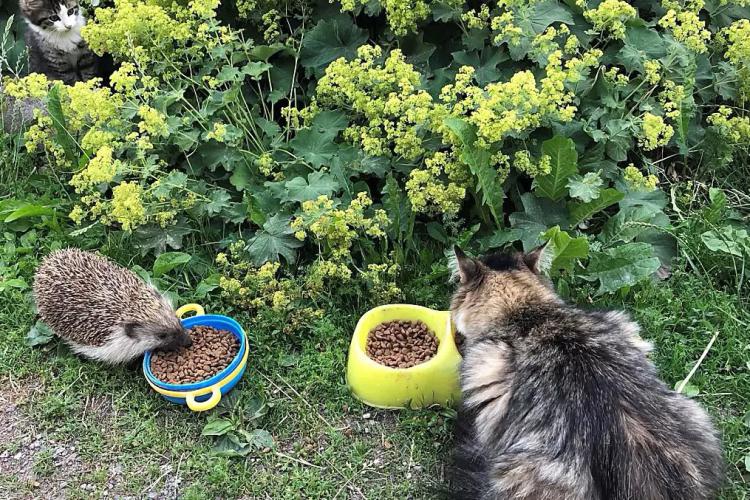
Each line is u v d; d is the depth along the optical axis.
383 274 1.00
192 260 1.06
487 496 0.71
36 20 1.29
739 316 0.97
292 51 1.19
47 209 1.10
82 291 0.94
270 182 1.06
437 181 1.00
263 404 0.89
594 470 0.66
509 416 0.72
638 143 1.08
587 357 0.71
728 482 0.80
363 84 1.05
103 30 1.12
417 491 0.81
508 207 1.08
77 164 1.15
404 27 1.13
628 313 0.91
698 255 1.03
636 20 1.12
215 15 1.15
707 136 1.15
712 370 0.92
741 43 1.11
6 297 1.03
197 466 0.83
